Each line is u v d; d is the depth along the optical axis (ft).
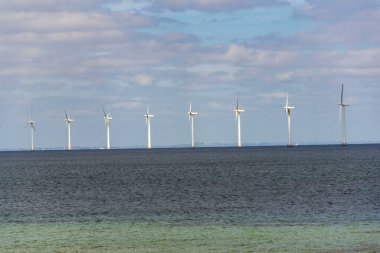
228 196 654.94
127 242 371.97
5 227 444.55
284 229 410.31
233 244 358.84
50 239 387.14
